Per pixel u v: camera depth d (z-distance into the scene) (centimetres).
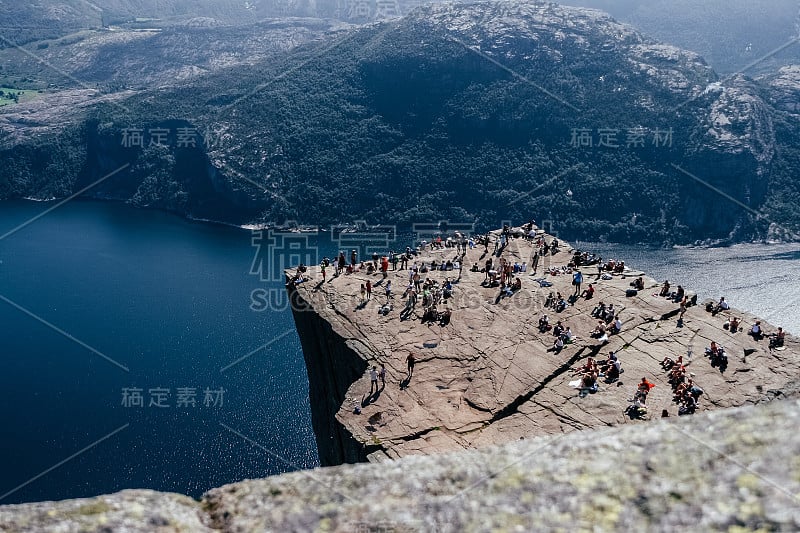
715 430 852
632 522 738
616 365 3891
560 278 5194
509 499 816
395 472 904
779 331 4184
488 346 4266
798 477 733
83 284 19388
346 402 3828
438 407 3728
